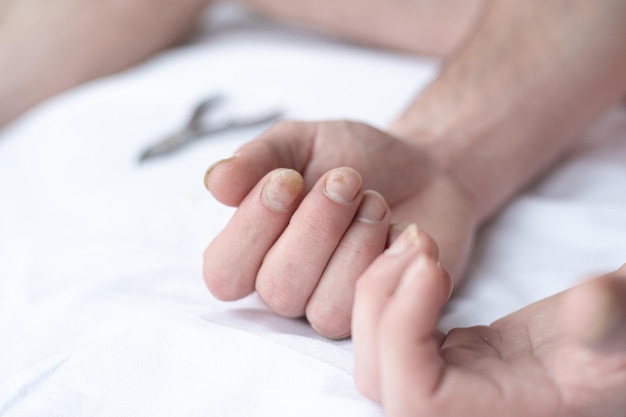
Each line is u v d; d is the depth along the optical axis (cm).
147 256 52
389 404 38
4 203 63
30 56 82
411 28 78
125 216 56
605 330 34
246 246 44
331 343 44
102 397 42
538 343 40
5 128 83
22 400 42
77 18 83
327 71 72
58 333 47
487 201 55
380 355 37
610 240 53
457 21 75
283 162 47
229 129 64
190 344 43
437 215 50
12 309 51
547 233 54
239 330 43
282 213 44
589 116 59
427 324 37
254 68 74
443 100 57
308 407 40
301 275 44
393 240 44
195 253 52
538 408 38
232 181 44
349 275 43
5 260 57
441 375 37
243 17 97
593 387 38
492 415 37
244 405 41
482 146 55
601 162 60
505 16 61
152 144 64
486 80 58
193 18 88
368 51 82
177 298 48
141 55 86
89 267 52
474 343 41
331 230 43
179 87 72
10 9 83
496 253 53
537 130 56
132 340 43
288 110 66
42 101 83
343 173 43
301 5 84
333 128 49
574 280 50
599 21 57
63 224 57
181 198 57
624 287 35
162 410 41
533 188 58
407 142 53
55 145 66
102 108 69
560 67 58
